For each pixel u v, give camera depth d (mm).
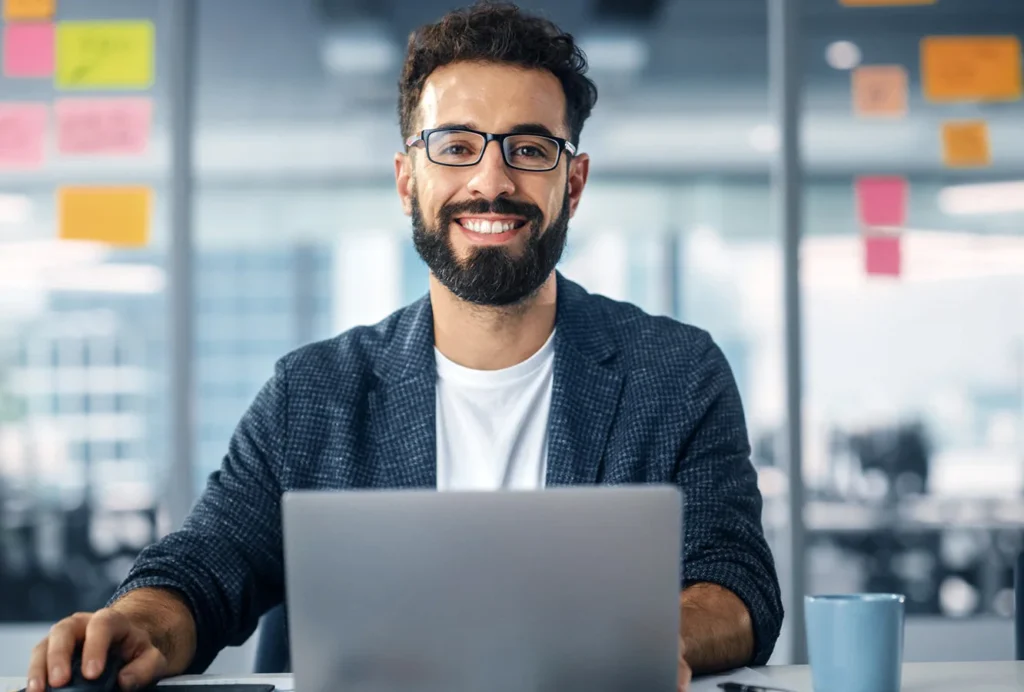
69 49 2912
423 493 952
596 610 954
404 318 1685
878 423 4645
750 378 5395
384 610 951
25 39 2906
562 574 953
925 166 5121
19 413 4445
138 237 2902
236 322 5625
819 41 4812
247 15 5355
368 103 5672
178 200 2951
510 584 952
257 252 5672
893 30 4605
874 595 1088
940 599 4387
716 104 5645
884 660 1048
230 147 5703
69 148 2941
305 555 952
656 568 955
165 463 2898
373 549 950
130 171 2984
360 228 5680
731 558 1390
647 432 1558
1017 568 1575
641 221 5590
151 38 2926
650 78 5570
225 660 2658
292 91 5688
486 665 954
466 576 950
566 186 1553
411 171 1563
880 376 4695
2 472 4320
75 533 4234
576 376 1585
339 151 5699
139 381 4590
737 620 1280
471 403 1583
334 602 952
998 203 4934
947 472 4566
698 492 1507
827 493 4531
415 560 949
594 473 1544
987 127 3234
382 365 1623
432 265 1530
